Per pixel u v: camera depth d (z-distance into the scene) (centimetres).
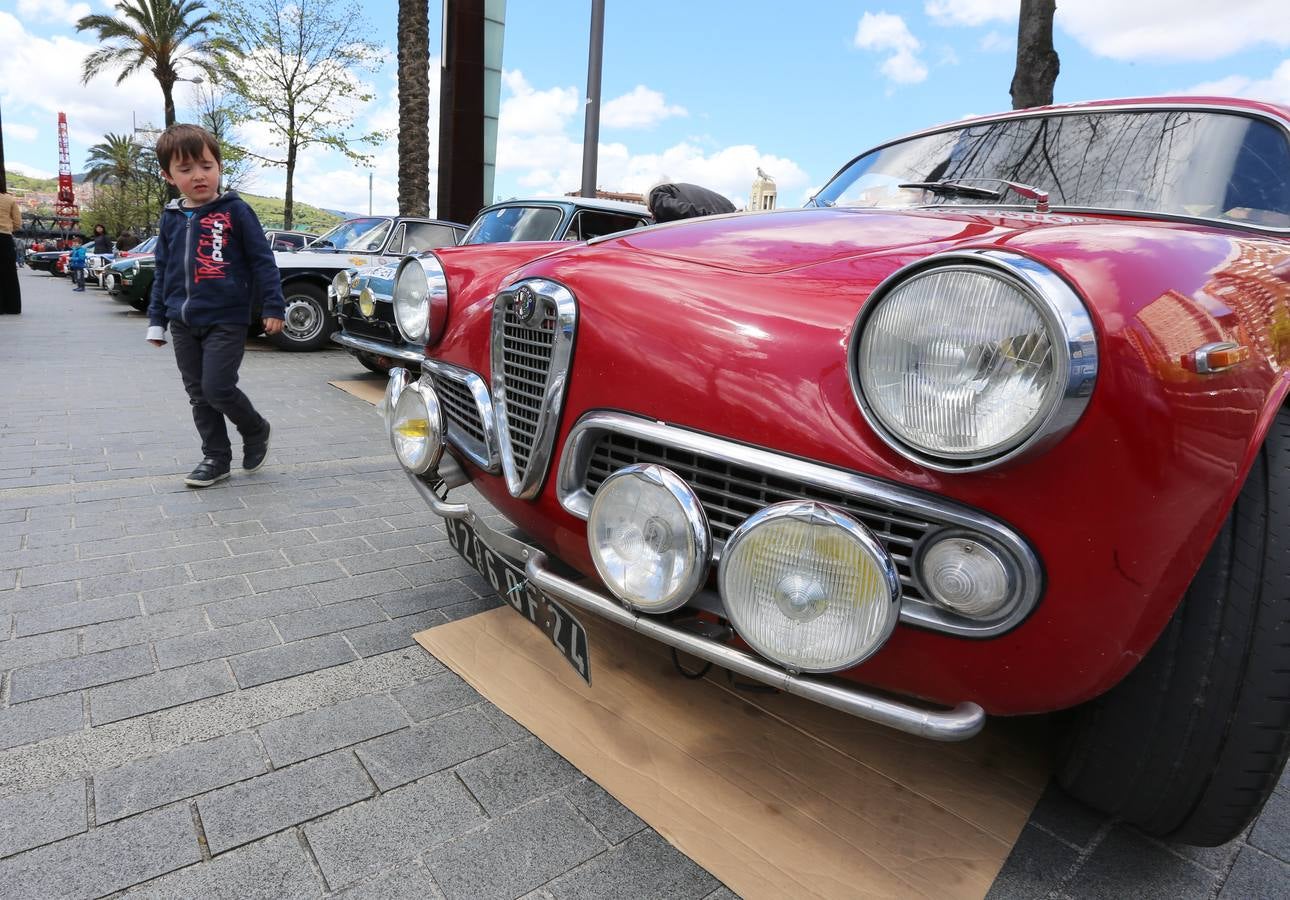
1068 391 111
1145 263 125
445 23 1065
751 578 138
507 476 201
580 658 175
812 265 166
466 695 204
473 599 260
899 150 280
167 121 3042
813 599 133
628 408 166
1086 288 115
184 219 337
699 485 157
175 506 335
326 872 145
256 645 223
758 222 212
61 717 185
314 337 863
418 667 217
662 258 187
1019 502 121
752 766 181
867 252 167
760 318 150
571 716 196
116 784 164
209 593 254
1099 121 239
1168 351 115
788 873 151
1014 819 171
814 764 184
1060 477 118
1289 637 138
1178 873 160
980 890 151
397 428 236
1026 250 127
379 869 146
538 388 193
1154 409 113
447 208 1101
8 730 179
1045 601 124
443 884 144
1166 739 146
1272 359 133
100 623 230
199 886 140
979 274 118
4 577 256
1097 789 161
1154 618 127
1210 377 118
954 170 255
